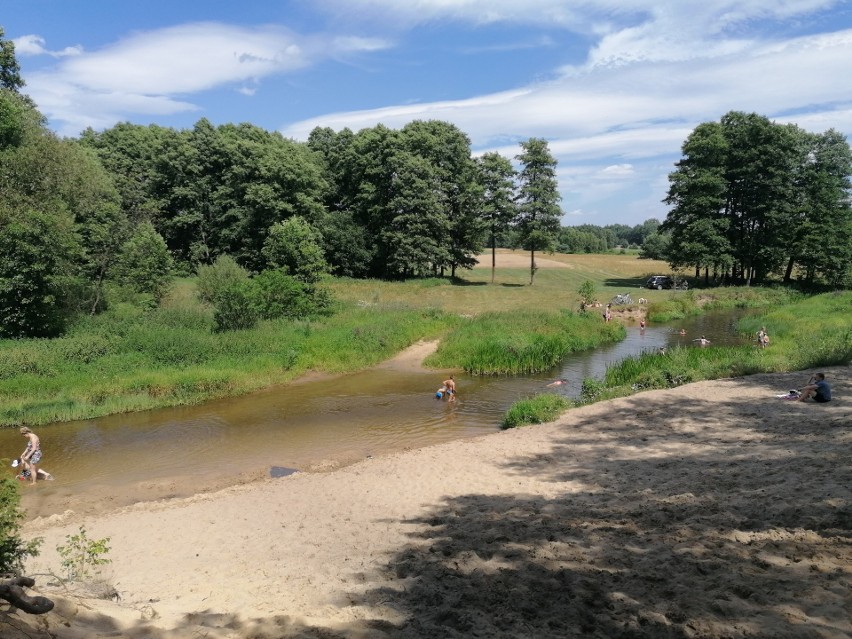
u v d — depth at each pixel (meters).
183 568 8.61
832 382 18.84
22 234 27.81
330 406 22.03
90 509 13.09
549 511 9.77
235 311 32.53
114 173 56.72
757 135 58.25
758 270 63.41
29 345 25.47
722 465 11.57
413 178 57.75
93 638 4.63
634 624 5.30
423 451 15.41
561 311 40.59
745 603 5.55
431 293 53.59
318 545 9.09
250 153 59.09
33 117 38.03
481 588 6.46
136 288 38.25
